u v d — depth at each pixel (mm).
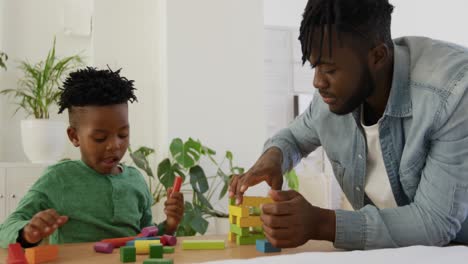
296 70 2914
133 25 2559
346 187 1044
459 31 3133
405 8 3029
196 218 2137
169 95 2414
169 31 2426
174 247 834
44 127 2152
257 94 2604
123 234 1161
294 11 2930
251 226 866
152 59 2594
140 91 2576
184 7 2459
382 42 796
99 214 1151
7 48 2381
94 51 2473
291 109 2904
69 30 2488
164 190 2342
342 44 754
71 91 1115
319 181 2715
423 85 825
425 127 800
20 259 685
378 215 770
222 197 2293
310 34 767
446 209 769
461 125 765
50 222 824
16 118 2395
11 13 2393
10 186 2035
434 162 792
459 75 786
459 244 881
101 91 1090
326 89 792
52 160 2209
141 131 2582
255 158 2586
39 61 2439
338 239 751
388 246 757
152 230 947
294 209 738
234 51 2557
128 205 1198
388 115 871
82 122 1107
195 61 2473
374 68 803
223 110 2525
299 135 1125
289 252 774
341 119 1000
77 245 858
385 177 968
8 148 2379
